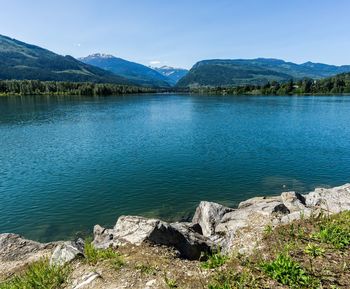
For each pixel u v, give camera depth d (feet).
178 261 34.22
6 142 172.04
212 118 287.28
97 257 35.09
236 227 46.78
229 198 92.02
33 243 52.29
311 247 30.25
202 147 157.07
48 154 144.05
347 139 173.99
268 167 121.29
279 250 31.30
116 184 103.40
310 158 133.39
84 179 108.37
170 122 261.44
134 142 171.42
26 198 92.48
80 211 84.12
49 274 32.55
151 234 39.19
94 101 535.19
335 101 490.49
